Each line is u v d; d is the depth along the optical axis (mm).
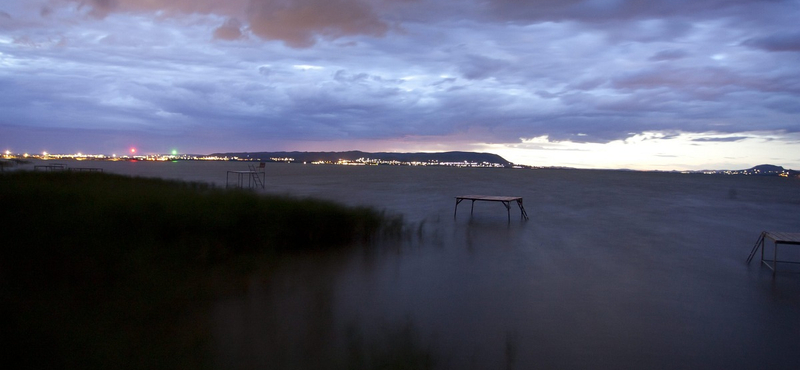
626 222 14086
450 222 13109
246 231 7789
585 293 5988
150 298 5055
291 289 5793
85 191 9773
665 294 6023
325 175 56125
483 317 4953
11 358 3506
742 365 3902
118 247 6258
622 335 4523
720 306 5547
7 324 4090
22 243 5848
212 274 6281
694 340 4438
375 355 3844
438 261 7703
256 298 5355
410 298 5570
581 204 20562
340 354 3846
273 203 8961
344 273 6715
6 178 12828
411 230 10773
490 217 14500
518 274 6957
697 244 10125
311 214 8922
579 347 4199
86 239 6203
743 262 8211
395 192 26172
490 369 3689
